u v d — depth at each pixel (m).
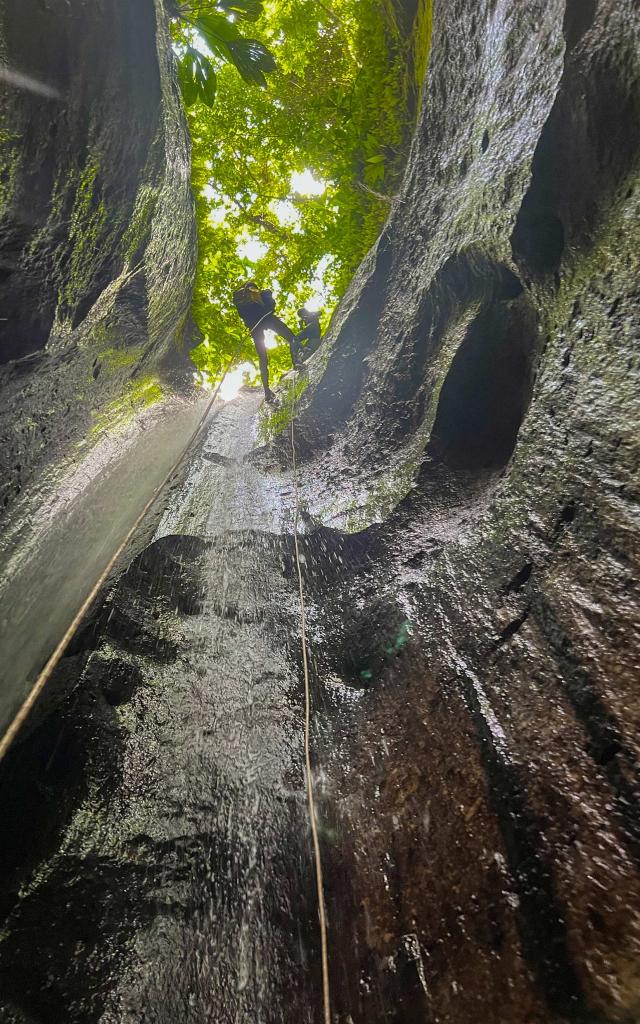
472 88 4.41
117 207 4.86
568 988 1.40
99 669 2.95
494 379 3.63
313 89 10.83
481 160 3.83
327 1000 1.43
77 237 4.49
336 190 10.96
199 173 12.79
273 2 11.15
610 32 2.65
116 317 5.88
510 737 1.99
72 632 1.59
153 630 3.41
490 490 3.21
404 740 2.40
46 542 3.85
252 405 9.81
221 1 5.01
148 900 2.23
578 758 1.74
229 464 6.22
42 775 2.52
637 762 1.57
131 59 4.24
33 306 4.34
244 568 4.03
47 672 1.46
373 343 5.07
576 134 2.86
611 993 1.31
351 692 2.92
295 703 3.02
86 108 4.06
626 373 2.23
